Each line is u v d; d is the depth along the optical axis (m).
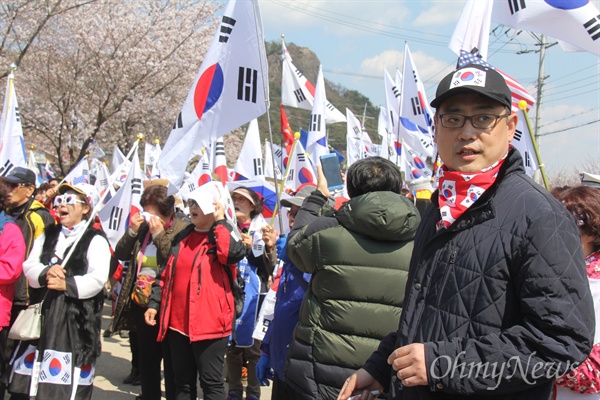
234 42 5.12
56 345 4.11
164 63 19.67
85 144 19.47
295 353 3.32
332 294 3.20
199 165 7.34
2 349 4.76
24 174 4.99
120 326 5.09
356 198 3.21
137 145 4.70
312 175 7.87
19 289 4.76
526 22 4.99
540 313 1.66
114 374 6.48
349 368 3.14
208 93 5.11
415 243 2.15
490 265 1.77
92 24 18.72
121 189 6.61
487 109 1.86
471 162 1.88
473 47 5.07
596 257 2.77
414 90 8.73
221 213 4.34
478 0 5.06
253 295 5.35
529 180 1.86
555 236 1.70
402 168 10.77
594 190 2.88
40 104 19.48
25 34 17.02
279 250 4.41
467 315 1.79
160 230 4.82
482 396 1.78
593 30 4.75
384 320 3.14
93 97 19.77
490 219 1.82
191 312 4.18
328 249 3.19
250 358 5.46
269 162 13.05
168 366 4.61
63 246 4.37
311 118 8.59
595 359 2.49
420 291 1.95
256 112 5.08
